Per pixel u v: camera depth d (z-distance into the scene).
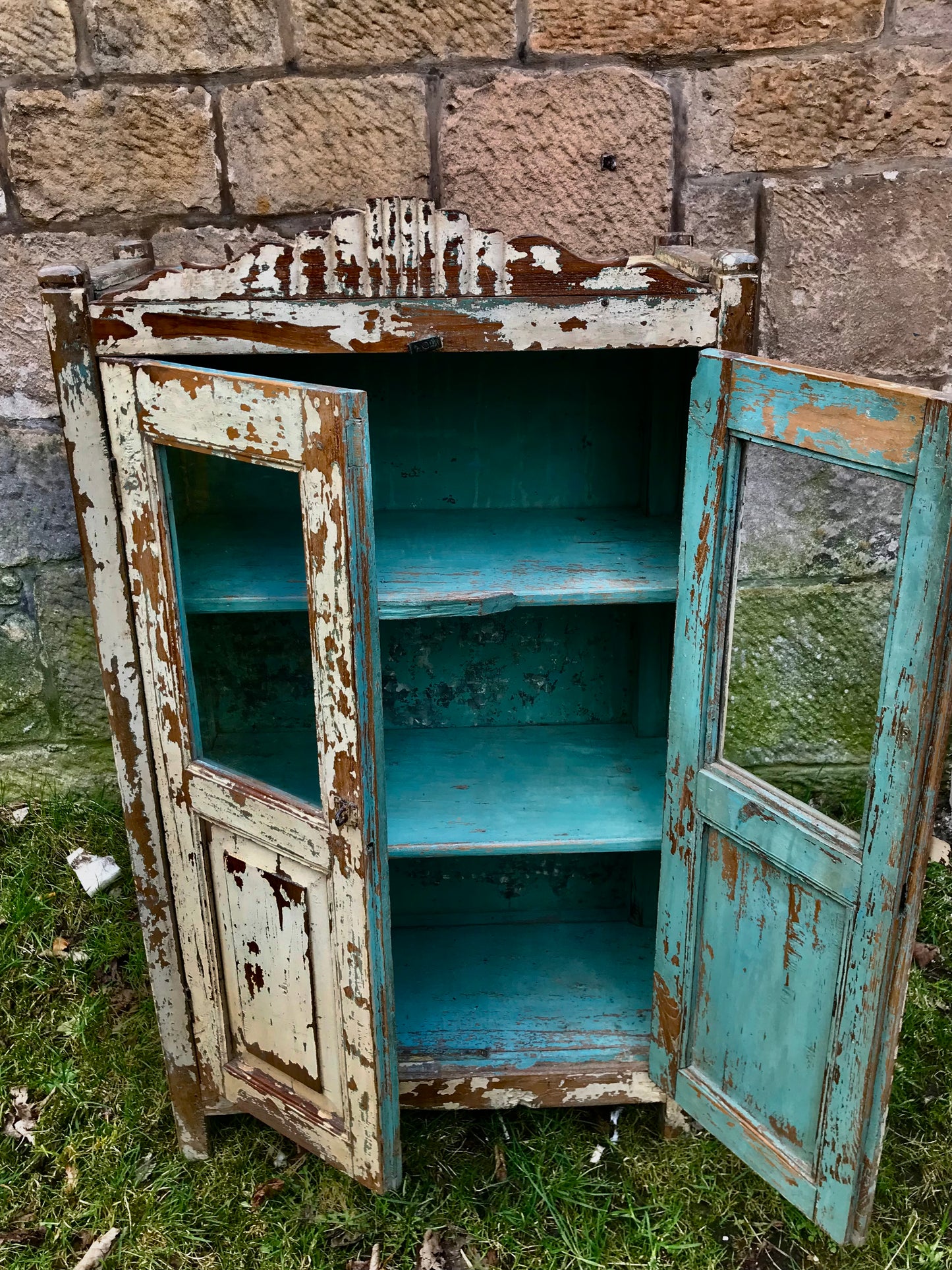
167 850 2.07
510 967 2.59
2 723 3.03
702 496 1.82
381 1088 1.92
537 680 2.62
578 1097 2.27
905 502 1.51
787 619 3.03
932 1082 2.44
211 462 2.33
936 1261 2.06
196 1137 2.26
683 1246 2.10
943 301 2.76
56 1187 2.21
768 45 2.51
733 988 2.03
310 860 1.84
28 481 2.81
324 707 1.72
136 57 2.46
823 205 2.65
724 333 1.80
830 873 1.74
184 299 1.76
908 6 2.50
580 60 2.50
